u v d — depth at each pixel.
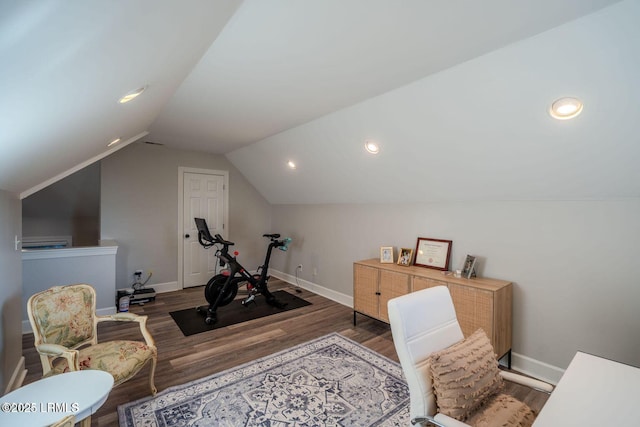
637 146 1.72
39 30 0.58
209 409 2.00
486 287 2.42
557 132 1.90
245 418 1.92
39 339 1.82
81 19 0.66
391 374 2.43
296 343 3.00
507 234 2.65
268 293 4.27
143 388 2.22
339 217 4.40
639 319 2.01
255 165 4.90
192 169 5.02
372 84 2.20
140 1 0.78
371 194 3.74
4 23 0.50
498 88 1.88
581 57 1.53
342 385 2.28
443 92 2.10
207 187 5.19
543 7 1.35
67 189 4.44
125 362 1.87
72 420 0.92
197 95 2.47
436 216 3.21
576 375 1.28
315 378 2.37
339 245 4.40
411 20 1.46
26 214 4.64
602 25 1.39
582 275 2.24
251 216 5.74
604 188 2.06
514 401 1.41
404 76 2.06
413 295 1.45
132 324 3.45
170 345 2.95
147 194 4.61
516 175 2.35
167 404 2.04
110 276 3.66
